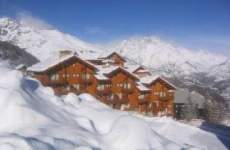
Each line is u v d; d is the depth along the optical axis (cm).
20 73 1412
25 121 1135
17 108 1161
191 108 7425
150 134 1220
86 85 5953
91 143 1120
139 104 6400
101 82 6047
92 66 5956
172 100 6912
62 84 5778
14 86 1298
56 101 1440
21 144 896
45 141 986
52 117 1239
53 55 6638
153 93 6694
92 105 1599
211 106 8306
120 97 6209
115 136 1207
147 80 6750
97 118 1404
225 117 8856
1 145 866
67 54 6231
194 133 2806
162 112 6775
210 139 2736
